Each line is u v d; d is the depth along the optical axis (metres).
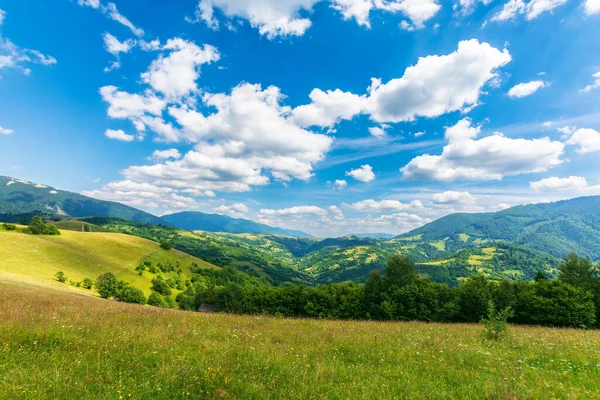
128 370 6.72
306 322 18.84
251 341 10.98
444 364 8.92
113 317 13.84
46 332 8.89
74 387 5.48
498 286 46.00
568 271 49.75
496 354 10.47
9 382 5.33
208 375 6.53
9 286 29.75
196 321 15.12
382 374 7.73
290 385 6.40
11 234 104.62
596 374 8.05
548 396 6.18
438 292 49.50
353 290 58.09
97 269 109.12
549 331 20.45
